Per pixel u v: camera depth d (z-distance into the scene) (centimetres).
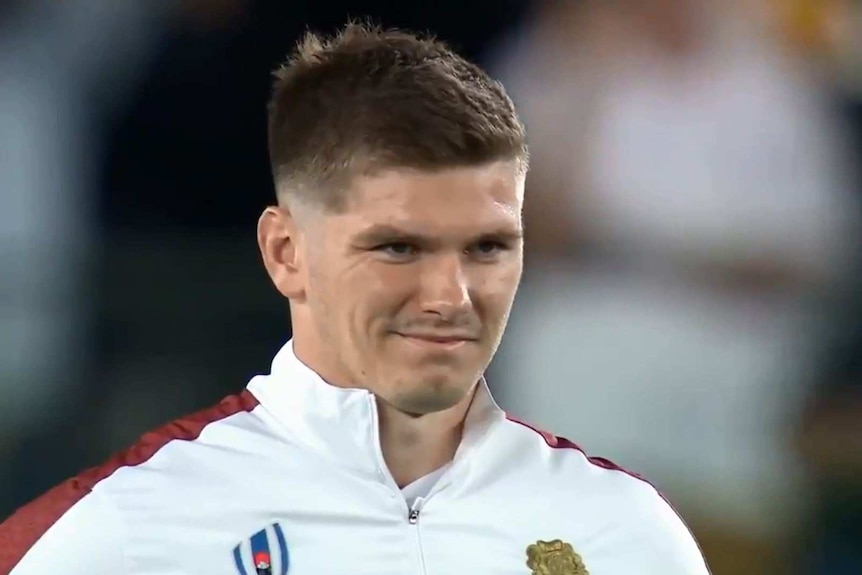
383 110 668
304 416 745
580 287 1759
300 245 718
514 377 1744
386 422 742
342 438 738
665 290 1767
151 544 714
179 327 1741
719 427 1773
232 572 716
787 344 1795
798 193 1802
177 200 1758
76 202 1742
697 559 799
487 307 677
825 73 1825
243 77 1758
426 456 756
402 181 663
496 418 767
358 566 728
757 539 1769
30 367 1711
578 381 1753
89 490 728
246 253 1758
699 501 1766
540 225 1761
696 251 1773
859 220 1823
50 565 701
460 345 674
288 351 763
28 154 1725
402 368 676
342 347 696
